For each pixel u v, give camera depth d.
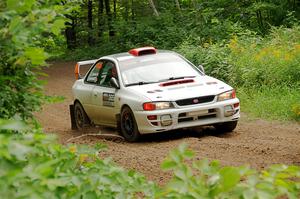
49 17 4.63
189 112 15.23
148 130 15.10
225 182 3.32
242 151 13.33
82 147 5.29
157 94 15.31
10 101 6.18
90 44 49.97
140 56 17.14
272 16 37.91
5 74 5.95
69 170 4.57
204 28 33.31
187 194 3.53
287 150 13.36
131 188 4.89
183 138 15.32
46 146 4.27
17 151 3.11
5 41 4.68
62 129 18.84
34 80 6.37
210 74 25.27
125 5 47.97
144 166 11.93
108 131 17.41
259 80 22.77
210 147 13.84
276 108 19.16
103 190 4.64
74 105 18.59
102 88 16.97
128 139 15.72
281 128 16.95
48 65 6.43
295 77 22.42
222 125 16.11
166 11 38.81
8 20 4.86
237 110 15.95
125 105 15.73
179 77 16.42
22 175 3.30
